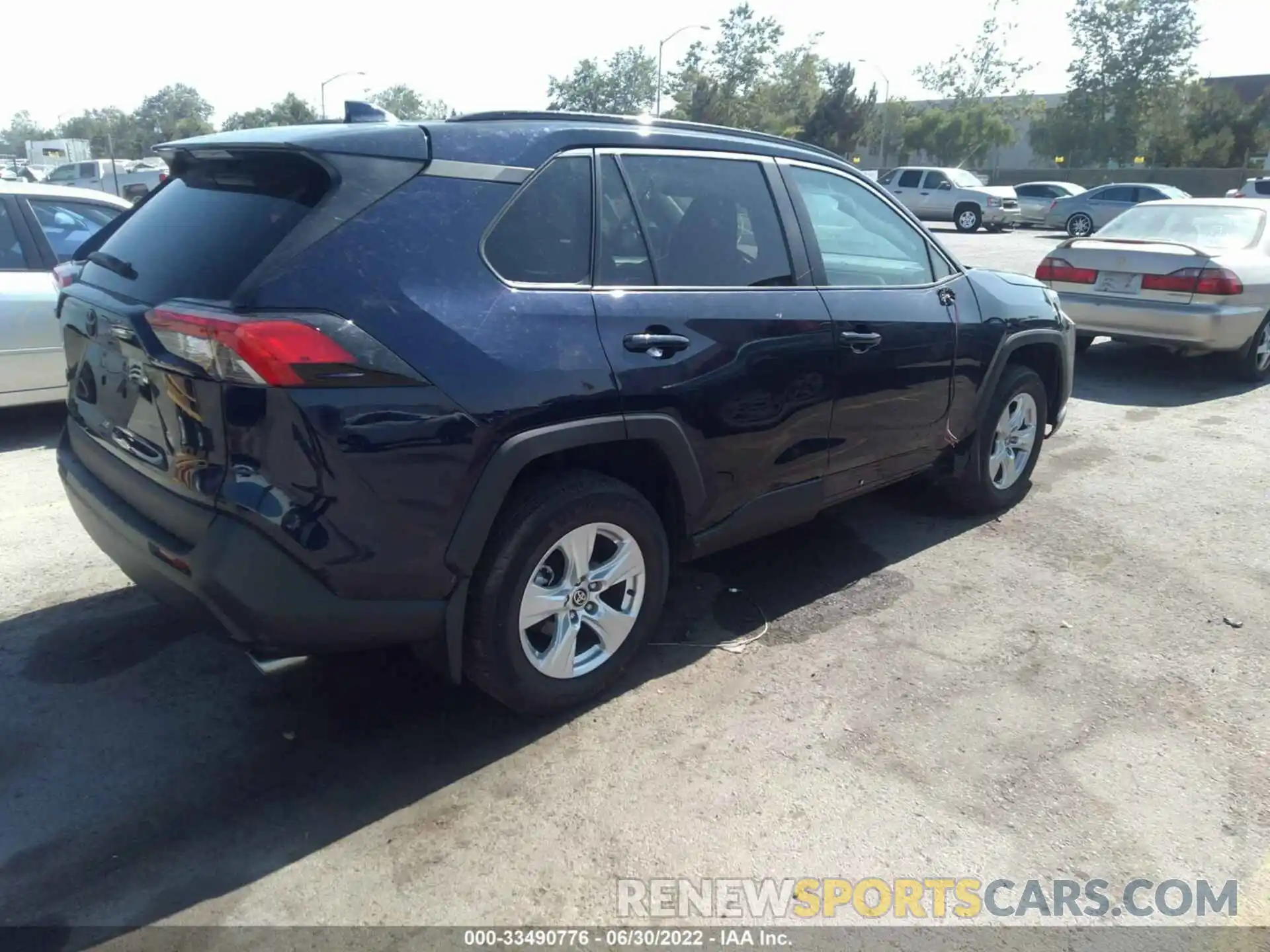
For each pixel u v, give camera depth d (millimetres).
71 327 3242
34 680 3459
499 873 2598
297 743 3145
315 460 2520
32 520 4883
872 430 4172
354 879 2564
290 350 2457
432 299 2723
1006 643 3895
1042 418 5445
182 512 2650
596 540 3297
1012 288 5051
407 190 2771
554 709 3268
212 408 2512
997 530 5109
